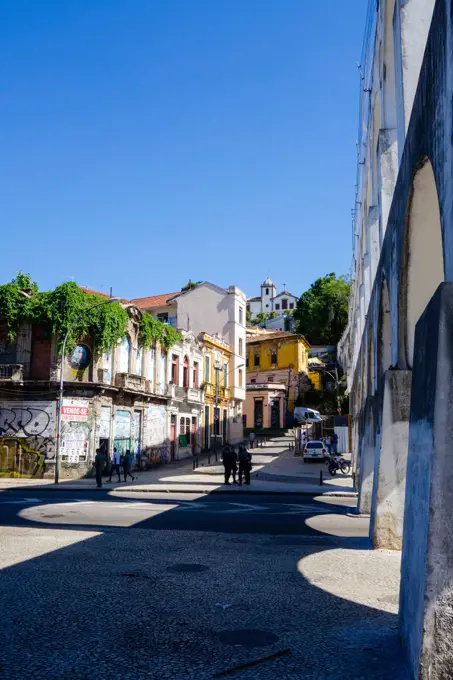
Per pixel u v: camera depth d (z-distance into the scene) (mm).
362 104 17672
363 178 19375
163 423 38875
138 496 21922
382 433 11375
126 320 32875
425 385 5570
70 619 6895
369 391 16641
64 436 29188
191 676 5238
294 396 66750
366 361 17578
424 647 4766
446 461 4969
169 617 6988
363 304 21406
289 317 102000
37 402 29484
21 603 7539
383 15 11469
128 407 33812
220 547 11328
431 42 6332
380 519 11281
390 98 12023
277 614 7121
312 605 7488
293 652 5863
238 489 23562
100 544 11562
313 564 9820
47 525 14211
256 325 111375
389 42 11617
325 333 80812
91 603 7547
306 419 57906
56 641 6152
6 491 23812
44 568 9477
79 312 29969
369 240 16062
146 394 35062
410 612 5465
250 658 5672
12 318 29859
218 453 46188
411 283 9297
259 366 71250
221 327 54375
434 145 6184
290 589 8242
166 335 39344
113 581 8664
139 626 6652
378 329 13195
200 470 34250
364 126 17719
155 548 11195
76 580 8719
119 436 32688
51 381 29125
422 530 5199
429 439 5168
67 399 29453
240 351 56781
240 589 8234
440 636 4758
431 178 7625
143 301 58875
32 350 30219
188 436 44281
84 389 29766
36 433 29328
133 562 9953
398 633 6184
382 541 11211
